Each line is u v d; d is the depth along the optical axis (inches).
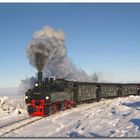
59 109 1204.5
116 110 1077.1
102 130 688.4
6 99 1497.3
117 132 649.6
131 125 723.4
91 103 1660.9
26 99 1085.8
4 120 999.6
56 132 700.0
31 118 1003.3
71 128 740.0
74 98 1428.4
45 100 1051.9
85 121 839.7
